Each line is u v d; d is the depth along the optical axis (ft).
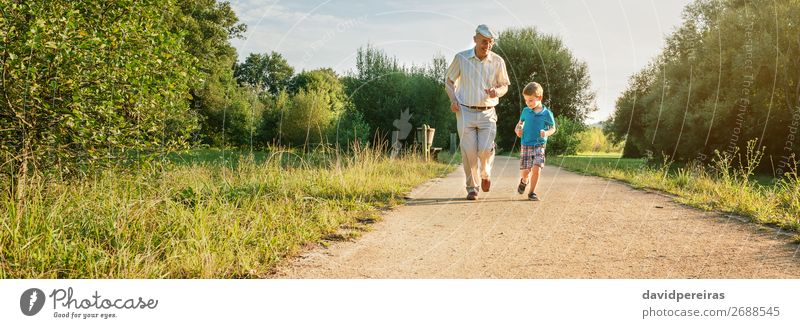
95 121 20.29
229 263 12.28
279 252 13.85
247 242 14.05
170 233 13.74
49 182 18.63
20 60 18.28
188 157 39.14
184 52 24.66
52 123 19.83
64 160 20.67
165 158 24.03
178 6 26.48
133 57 21.49
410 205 23.04
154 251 12.66
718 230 16.90
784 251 14.01
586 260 13.37
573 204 23.30
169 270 11.85
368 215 19.88
